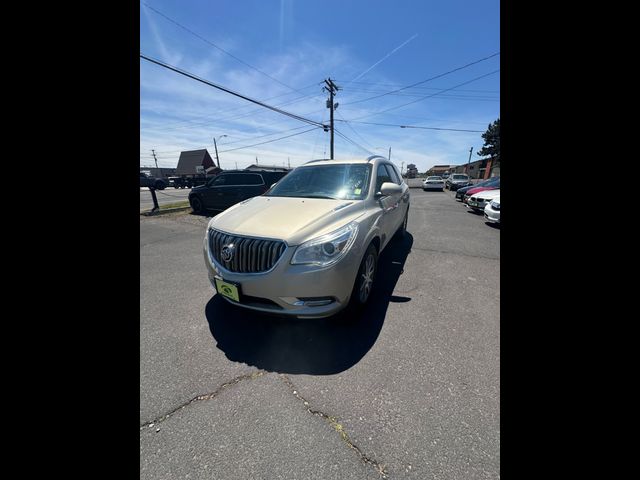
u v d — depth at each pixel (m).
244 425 1.39
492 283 3.35
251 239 2.08
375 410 1.48
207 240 2.49
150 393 1.61
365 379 1.72
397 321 2.44
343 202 2.63
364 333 2.25
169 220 8.30
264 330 2.32
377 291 3.09
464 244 5.29
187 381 1.72
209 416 1.45
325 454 1.23
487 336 2.21
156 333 2.27
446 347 2.06
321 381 1.71
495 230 6.72
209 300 2.92
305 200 2.74
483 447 1.24
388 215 3.29
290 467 1.17
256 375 1.78
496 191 9.05
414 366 1.84
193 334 2.26
